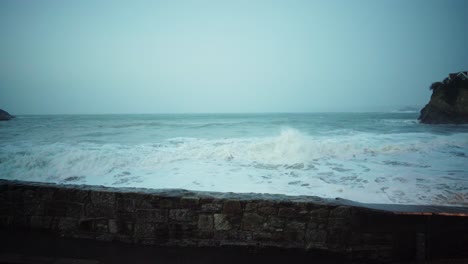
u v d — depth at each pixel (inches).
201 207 167.0
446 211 154.7
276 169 397.1
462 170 373.4
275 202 163.3
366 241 156.1
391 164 420.8
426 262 148.8
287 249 159.5
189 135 800.3
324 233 159.3
